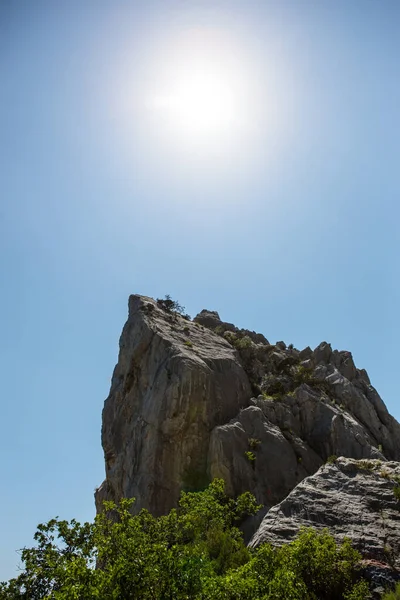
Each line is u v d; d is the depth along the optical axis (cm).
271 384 6297
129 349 6531
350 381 6881
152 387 5612
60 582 1792
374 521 3253
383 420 6475
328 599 2567
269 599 2019
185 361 5491
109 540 1967
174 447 4997
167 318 6938
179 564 1809
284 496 4747
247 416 5391
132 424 5797
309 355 7650
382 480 3656
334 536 3142
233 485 4647
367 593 2562
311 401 5894
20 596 1820
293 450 5234
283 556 2511
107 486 6166
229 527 3797
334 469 3891
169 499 4734
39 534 1953
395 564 2853
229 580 1988
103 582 1647
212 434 5047
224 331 7831
